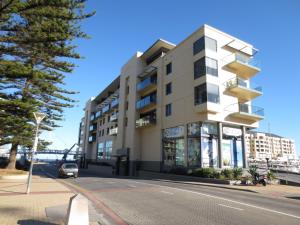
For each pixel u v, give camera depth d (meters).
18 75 14.07
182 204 10.17
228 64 28.02
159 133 32.75
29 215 7.24
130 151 37.84
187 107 28.16
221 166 25.38
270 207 9.93
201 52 27.38
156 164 32.56
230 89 27.34
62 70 19.45
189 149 27.08
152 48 37.34
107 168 45.88
